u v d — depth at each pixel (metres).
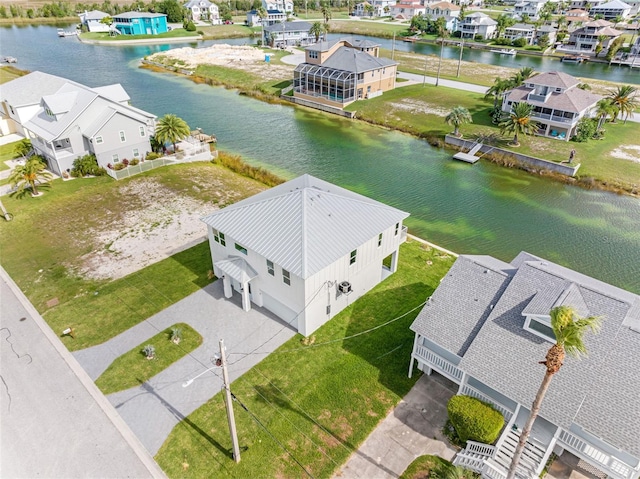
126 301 27.03
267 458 18.06
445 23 136.12
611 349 16.83
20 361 22.77
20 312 26.27
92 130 42.50
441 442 18.80
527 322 18.16
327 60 73.31
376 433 19.14
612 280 31.53
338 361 22.77
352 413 20.02
